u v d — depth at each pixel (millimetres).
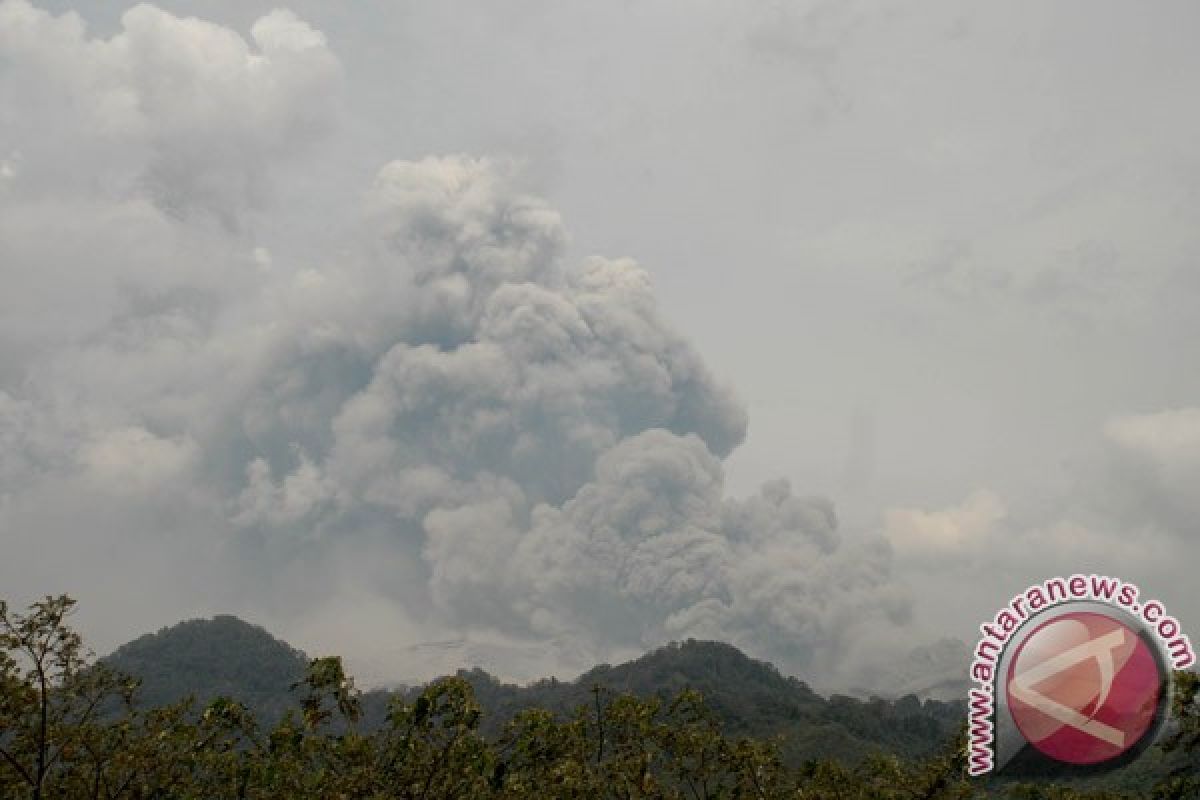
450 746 30219
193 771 31125
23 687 25938
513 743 35688
